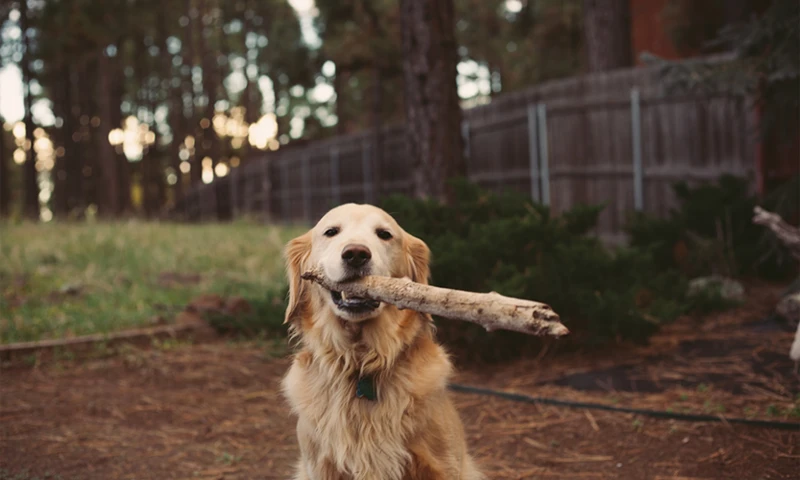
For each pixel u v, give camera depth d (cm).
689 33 1523
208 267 1124
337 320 324
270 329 754
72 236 1286
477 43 3272
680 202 1049
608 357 627
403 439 313
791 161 919
